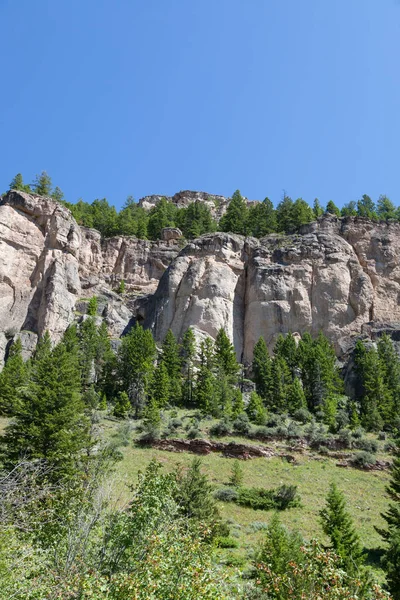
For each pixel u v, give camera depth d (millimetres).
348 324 90188
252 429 54375
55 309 88812
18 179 119000
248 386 72375
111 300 102938
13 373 61844
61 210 102812
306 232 106312
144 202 182375
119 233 122562
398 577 22094
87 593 12680
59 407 37250
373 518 38500
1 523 16469
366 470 48625
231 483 43469
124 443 49781
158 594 12508
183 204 178875
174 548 13781
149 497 16625
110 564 15242
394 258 99500
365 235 102750
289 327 89250
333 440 53125
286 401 64875
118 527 16156
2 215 94875
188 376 71688
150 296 103500
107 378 70312
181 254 100562
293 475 46469
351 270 96750
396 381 69312
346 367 78250
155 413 55344
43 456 33125
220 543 30547
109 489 18828
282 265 96500
